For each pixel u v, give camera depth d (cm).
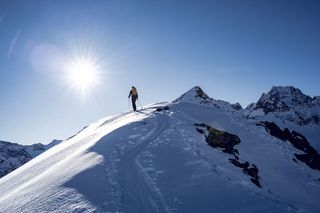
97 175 2044
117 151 2491
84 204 1692
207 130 3125
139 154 2406
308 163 3500
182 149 2498
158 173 2084
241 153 3123
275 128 4134
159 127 3172
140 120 3434
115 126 3522
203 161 2275
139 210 1622
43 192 1966
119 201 1697
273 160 3241
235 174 2188
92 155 2483
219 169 2189
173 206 1678
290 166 3222
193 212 1619
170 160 2295
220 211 1622
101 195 1778
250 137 3603
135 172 2089
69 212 1628
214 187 1880
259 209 1641
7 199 2123
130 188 1858
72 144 3522
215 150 2722
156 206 1675
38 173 2727
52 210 1684
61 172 2284
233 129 3716
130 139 2784
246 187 1950
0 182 3175
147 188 1875
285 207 1697
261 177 2814
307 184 3005
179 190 1852
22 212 1742
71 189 1897
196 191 1836
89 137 3528
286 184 2891
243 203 1706
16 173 3319
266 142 3578
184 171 2105
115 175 2031
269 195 1919
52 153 3606
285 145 3669
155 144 2616
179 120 3334
